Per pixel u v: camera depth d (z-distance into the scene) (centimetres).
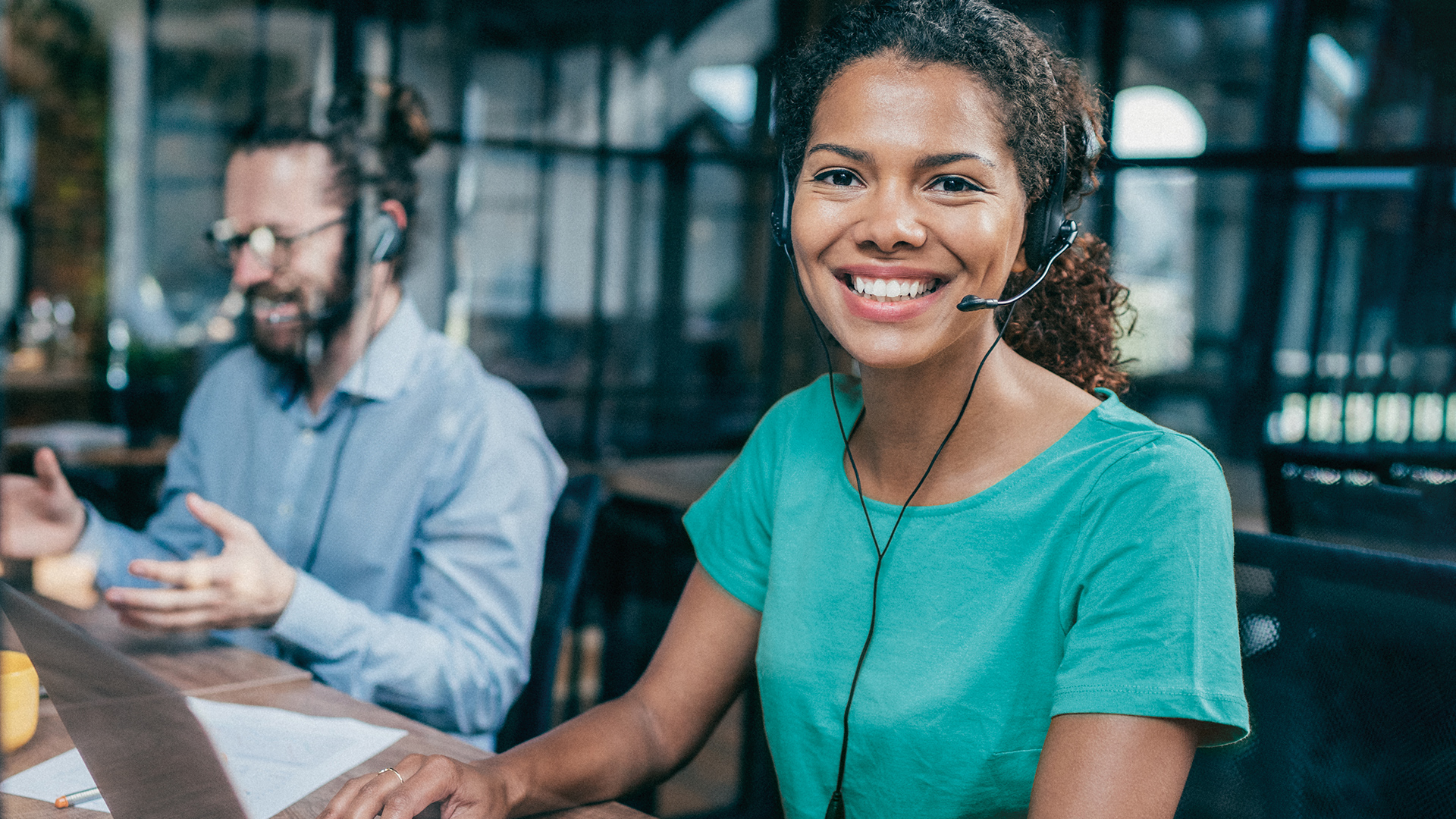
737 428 509
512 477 139
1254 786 84
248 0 611
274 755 83
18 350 443
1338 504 150
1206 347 773
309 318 144
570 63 721
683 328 721
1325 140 425
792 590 87
